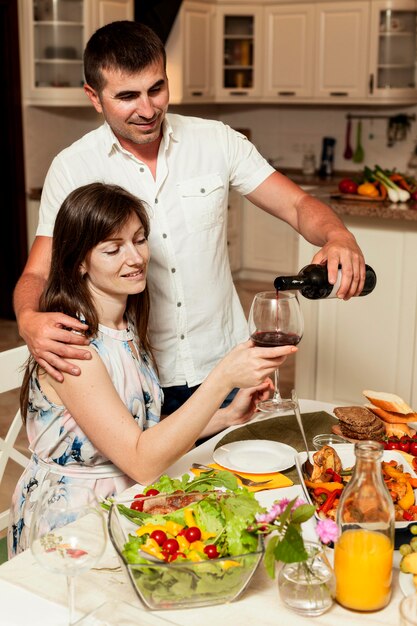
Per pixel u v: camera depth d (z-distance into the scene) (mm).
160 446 1427
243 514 1143
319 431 1766
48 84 5086
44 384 1605
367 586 1094
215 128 2146
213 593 1114
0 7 5016
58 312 1578
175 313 2131
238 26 6266
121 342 1639
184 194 2084
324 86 6086
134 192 2045
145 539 1166
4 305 5613
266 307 1378
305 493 1350
